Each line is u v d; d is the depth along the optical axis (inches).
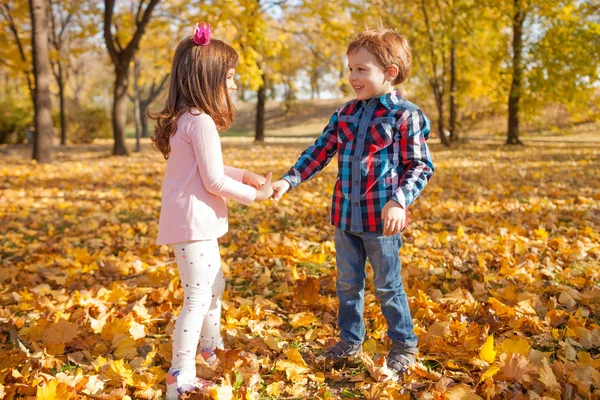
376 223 89.4
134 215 245.8
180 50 86.4
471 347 95.9
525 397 79.0
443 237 178.7
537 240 175.2
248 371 90.7
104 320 115.5
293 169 96.8
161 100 94.7
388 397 82.7
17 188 326.3
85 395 86.5
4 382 89.0
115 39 566.9
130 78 1304.1
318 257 155.9
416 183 85.7
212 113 86.8
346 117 93.8
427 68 780.0
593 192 279.3
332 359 97.8
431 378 89.3
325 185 320.5
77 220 236.1
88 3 679.1
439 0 711.7
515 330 105.6
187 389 85.7
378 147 89.2
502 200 259.0
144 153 594.9
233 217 231.1
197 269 86.7
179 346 86.8
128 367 92.9
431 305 119.0
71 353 102.5
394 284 92.7
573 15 642.2
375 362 95.3
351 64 90.0
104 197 298.0
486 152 602.9
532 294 121.6
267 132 1555.1
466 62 780.6
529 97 691.4
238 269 154.4
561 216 217.5
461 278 137.4
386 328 109.2
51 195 304.0
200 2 509.4
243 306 120.3
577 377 83.4
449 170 409.7
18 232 213.9
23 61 690.8
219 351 92.3
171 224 84.9
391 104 90.0
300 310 124.3
